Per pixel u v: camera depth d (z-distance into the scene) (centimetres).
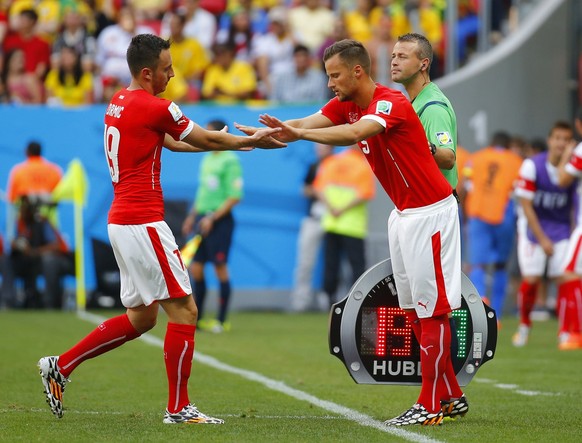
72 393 2794
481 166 4975
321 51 6581
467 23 6662
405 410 2544
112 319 2327
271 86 6475
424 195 2250
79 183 5603
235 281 5931
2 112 5859
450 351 2361
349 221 5709
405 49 2328
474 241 5003
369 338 2414
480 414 2484
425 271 2250
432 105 2305
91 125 5909
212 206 4672
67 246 5650
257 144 2220
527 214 4131
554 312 5878
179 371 2272
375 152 2297
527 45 6025
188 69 6481
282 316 5638
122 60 6575
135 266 2241
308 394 2825
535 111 6062
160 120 2214
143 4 6875
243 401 2680
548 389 2988
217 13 6888
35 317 5188
